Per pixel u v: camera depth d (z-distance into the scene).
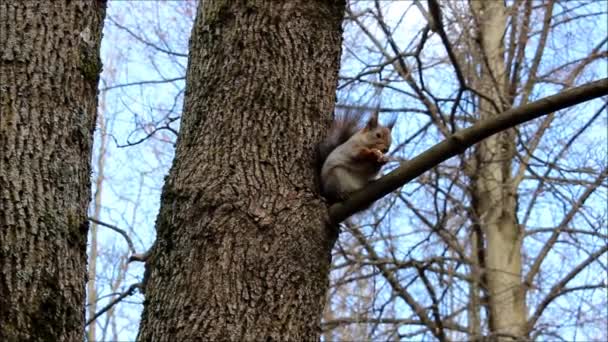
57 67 3.56
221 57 3.99
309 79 4.02
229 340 3.42
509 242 9.65
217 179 3.71
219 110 3.87
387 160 4.75
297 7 4.10
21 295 3.15
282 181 3.76
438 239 9.07
